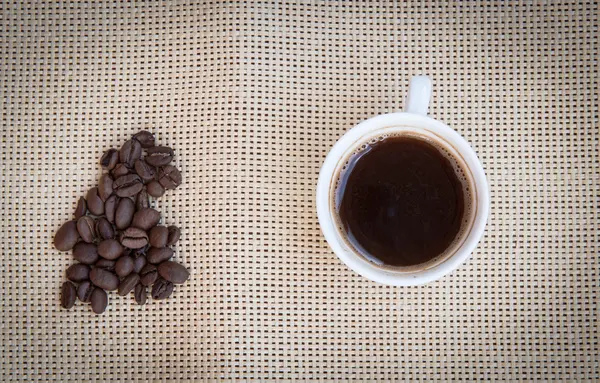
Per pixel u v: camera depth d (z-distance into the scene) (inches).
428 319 16.4
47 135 16.7
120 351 16.4
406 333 16.4
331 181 15.2
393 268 15.2
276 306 16.4
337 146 14.9
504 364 16.3
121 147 16.4
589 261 16.3
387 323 16.4
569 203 16.4
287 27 16.6
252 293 16.4
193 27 16.6
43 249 16.6
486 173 16.5
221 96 16.5
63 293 16.2
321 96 16.6
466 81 16.6
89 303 16.5
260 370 16.3
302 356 16.4
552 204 16.4
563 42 16.5
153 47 16.7
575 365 16.3
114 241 16.0
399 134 15.3
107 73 16.7
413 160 15.3
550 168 16.4
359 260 14.8
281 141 16.5
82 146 16.6
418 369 16.3
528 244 16.4
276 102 16.5
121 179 16.1
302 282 16.4
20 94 16.7
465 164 14.9
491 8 16.6
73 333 16.5
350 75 16.6
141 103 16.6
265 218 16.4
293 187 16.5
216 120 16.5
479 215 14.6
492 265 16.4
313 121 16.6
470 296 16.4
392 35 16.6
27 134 16.7
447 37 16.6
